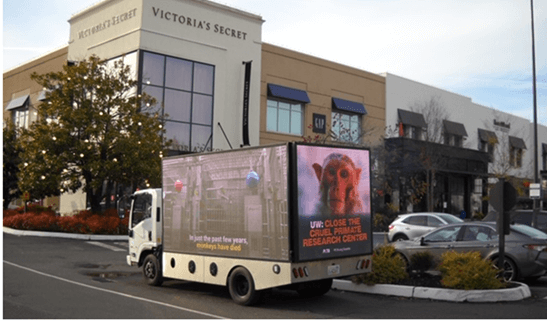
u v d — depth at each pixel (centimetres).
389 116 4166
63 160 2447
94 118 2447
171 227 1147
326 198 977
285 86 3534
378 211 3281
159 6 2962
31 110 3806
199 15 3130
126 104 2517
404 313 916
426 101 4225
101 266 1523
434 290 1043
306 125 3631
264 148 973
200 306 973
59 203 3391
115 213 2572
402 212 3391
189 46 3069
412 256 1239
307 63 3684
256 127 3322
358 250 1019
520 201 4278
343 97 3884
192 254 1091
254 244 971
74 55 3359
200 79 3114
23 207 3106
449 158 3769
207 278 1054
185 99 3041
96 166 2344
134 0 2947
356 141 3322
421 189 3391
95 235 2298
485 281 1041
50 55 3653
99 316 855
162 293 1116
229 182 1027
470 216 4300
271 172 957
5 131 3161
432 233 1318
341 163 1012
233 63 3259
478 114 4997
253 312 926
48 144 2425
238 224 1003
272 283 937
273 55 3488
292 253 920
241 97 3281
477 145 4931
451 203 4138
